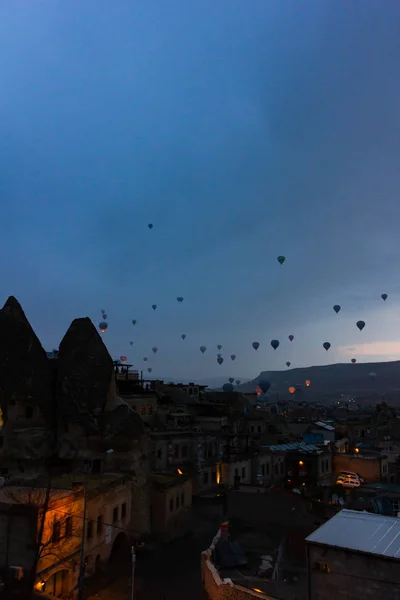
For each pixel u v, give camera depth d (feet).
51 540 116.06
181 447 227.20
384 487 221.87
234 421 291.58
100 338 198.70
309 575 97.19
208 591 119.34
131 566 147.84
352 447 318.86
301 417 397.80
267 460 247.09
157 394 288.10
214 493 213.46
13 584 103.19
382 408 447.83
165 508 179.83
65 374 190.90
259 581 111.14
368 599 91.25
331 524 106.63
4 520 110.93
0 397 181.57
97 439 181.68
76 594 125.90
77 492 132.98
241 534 146.51
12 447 177.88
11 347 188.34
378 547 94.02
